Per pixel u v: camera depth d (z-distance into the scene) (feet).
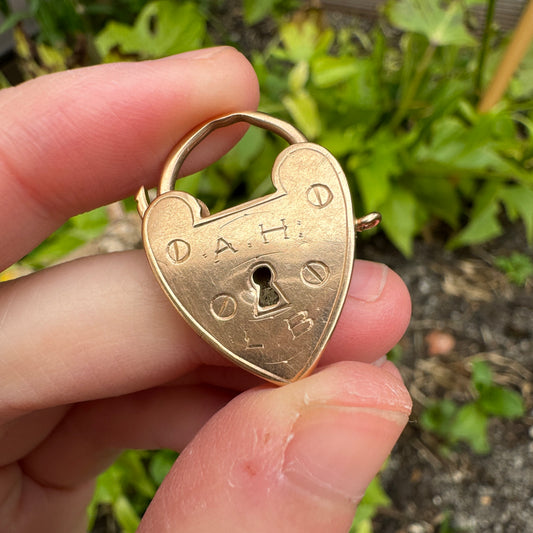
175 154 0.17
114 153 0.17
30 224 0.18
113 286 0.18
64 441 0.23
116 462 0.29
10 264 0.18
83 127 0.16
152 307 0.18
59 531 0.24
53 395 0.18
